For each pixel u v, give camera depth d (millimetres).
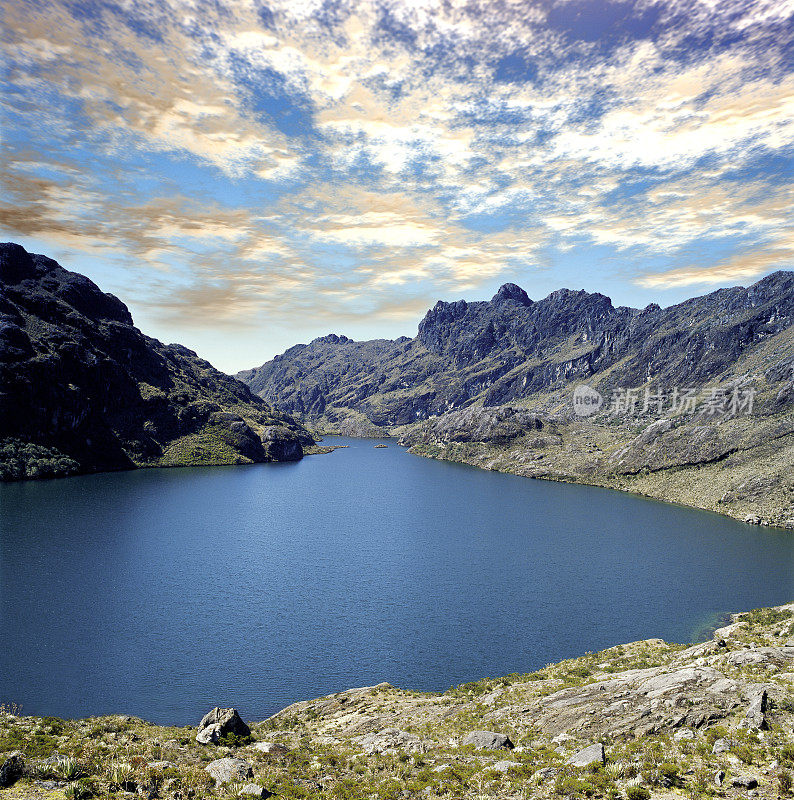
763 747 32125
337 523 188000
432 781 33438
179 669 80875
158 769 32531
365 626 98312
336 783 35250
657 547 156125
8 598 104688
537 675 67750
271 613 103562
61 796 26438
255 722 64750
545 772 32688
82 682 75875
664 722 38719
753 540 165250
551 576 128625
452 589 118938
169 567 129750
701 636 93375
